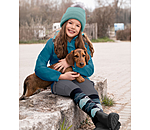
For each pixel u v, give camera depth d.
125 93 4.73
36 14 31.36
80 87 3.03
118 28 28.84
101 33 25.00
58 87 2.97
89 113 2.63
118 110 3.73
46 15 30.22
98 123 2.54
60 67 3.10
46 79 3.03
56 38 3.21
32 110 2.48
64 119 2.54
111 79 6.05
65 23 3.22
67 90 2.88
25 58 9.95
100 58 10.18
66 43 3.20
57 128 2.41
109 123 2.34
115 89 5.07
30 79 3.09
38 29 20.98
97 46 16.30
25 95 3.06
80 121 3.10
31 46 16.23
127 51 12.82
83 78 3.12
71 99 2.85
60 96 2.98
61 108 2.57
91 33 22.56
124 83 5.62
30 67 7.71
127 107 3.87
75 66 3.11
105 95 4.28
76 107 2.94
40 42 19.92
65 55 3.20
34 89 3.09
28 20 31.39
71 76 3.00
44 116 2.29
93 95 2.98
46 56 3.13
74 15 3.16
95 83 3.84
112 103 4.02
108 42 20.80
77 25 3.21
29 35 20.80
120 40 23.66
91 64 3.24
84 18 3.27
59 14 30.08
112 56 10.80
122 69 7.51
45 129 2.21
